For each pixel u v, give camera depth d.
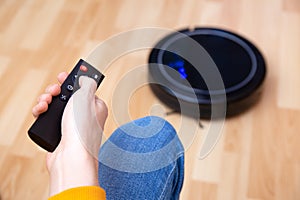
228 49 1.38
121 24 1.58
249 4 1.63
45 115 0.62
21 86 1.40
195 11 1.61
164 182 0.74
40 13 1.62
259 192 1.16
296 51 1.48
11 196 1.17
